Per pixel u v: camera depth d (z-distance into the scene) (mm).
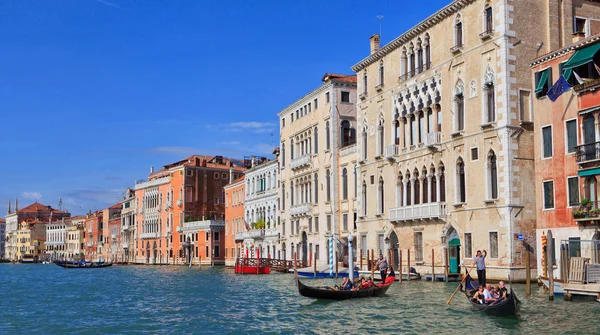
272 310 27609
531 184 32594
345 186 51656
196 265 89000
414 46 40438
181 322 24922
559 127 29953
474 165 34594
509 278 31703
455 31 36500
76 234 149875
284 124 64000
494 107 33406
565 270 26000
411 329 21172
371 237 44969
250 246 73188
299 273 49594
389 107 43062
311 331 21750
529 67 33094
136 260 110500
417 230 39500
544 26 33594
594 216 27484
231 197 81750
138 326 24250
